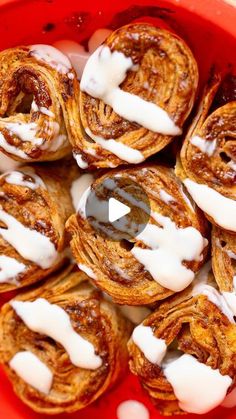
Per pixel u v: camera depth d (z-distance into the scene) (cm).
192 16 30
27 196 33
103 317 33
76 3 31
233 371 30
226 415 33
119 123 30
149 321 31
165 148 32
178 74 29
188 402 31
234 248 30
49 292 33
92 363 33
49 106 31
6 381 35
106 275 31
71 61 33
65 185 34
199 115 30
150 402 34
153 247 30
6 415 35
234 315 30
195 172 29
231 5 29
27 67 31
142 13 31
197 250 30
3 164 34
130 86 30
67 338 33
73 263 34
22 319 33
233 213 29
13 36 33
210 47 30
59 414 35
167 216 30
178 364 31
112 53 29
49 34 33
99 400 35
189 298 31
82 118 31
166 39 29
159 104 29
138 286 31
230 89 31
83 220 31
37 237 32
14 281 33
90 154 30
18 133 31
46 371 33
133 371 32
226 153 29
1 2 32
